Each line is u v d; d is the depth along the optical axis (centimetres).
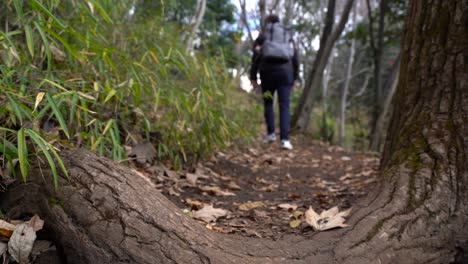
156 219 146
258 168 421
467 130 210
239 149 490
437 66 235
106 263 136
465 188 191
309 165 465
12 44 189
